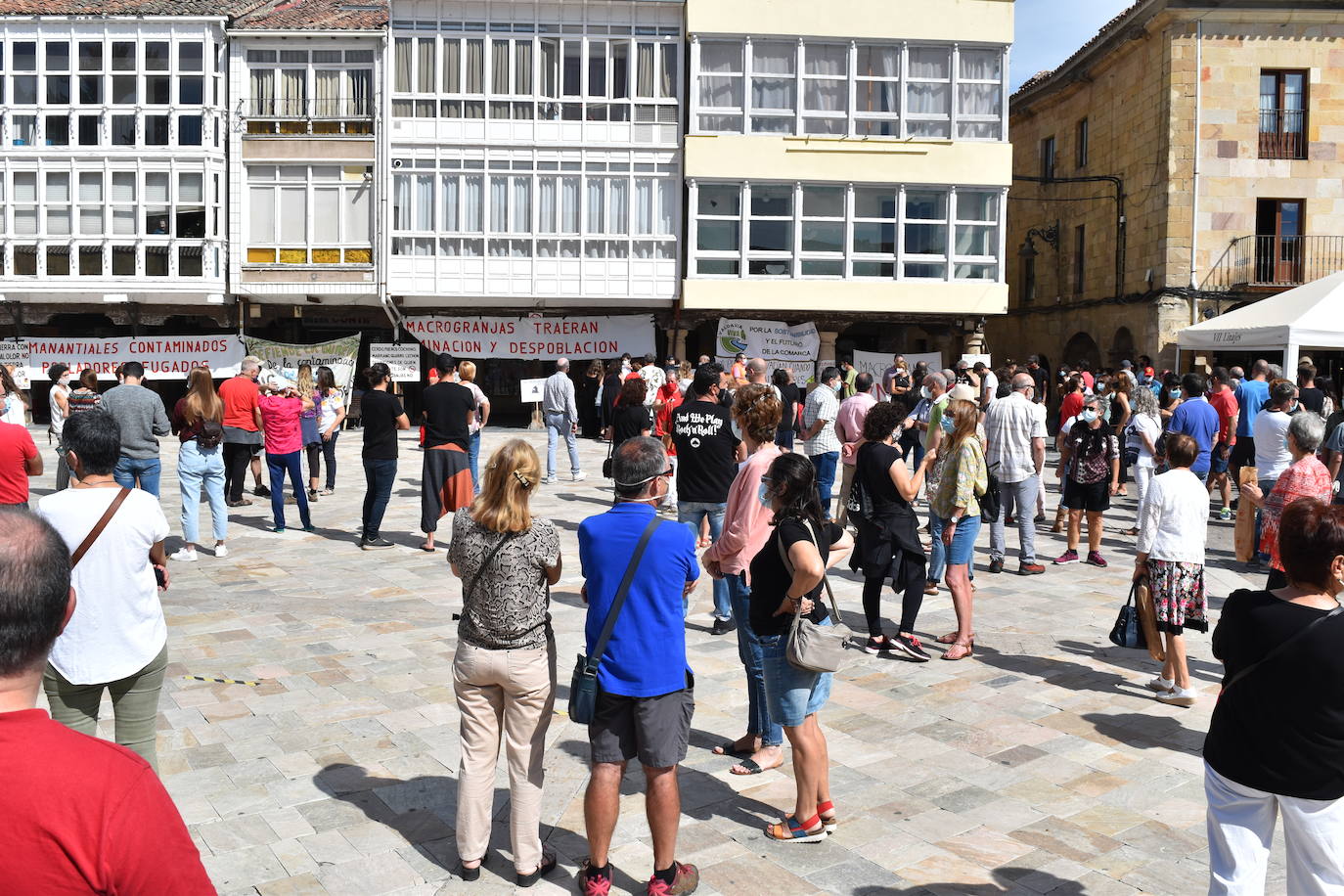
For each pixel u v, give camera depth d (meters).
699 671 7.48
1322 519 3.33
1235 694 3.43
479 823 4.48
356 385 28.94
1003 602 9.58
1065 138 32.06
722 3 25.14
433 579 10.14
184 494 10.77
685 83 25.81
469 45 25.52
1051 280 32.78
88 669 4.27
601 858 4.34
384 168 25.58
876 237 25.89
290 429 12.39
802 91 25.38
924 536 11.96
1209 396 14.95
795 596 4.66
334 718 6.36
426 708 6.56
